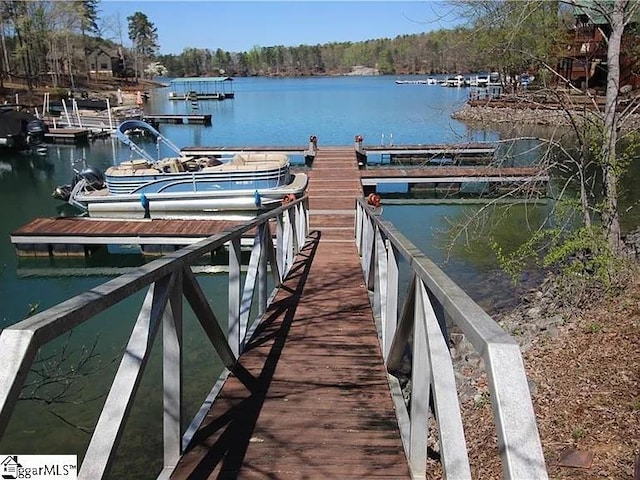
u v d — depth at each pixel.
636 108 6.57
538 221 10.56
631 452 3.32
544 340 5.80
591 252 6.95
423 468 2.23
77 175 16.50
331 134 29.98
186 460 2.39
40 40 48.31
